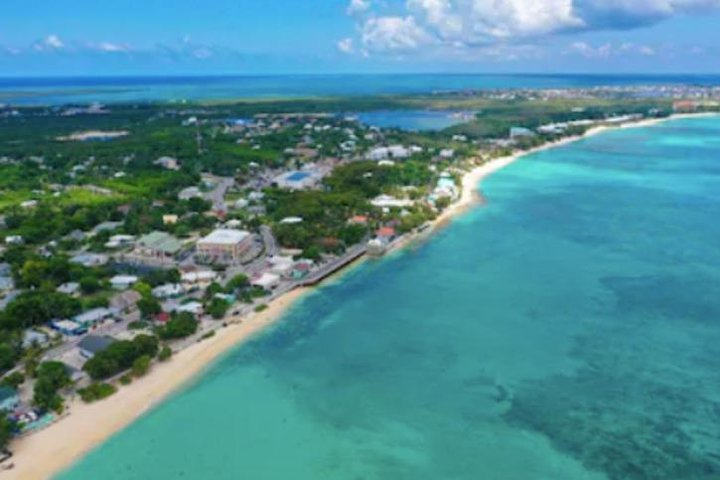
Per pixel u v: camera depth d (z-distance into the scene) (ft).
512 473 292.20
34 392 344.90
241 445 313.32
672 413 336.08
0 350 382.63
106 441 314.96
